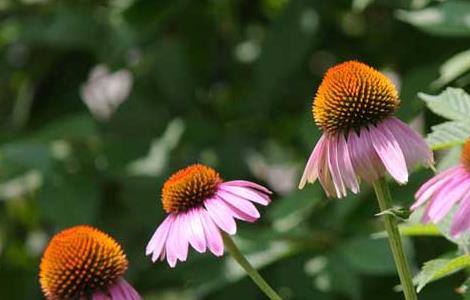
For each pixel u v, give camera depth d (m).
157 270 7.06
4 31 7.50
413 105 5.74
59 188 6.83
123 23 7.01
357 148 3.68
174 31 7.51
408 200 5.42
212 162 7.05
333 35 7.50
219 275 5.96
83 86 7.82
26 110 7.82
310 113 6.18
